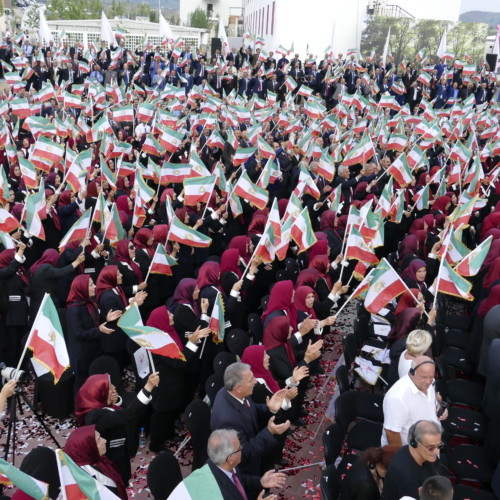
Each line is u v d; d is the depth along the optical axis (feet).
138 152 52.60
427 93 93.35
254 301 31.55
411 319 22.16
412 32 136.36
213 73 95.25
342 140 57.72
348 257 26.37
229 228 39.19
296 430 23.54
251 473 16.63
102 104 65.10
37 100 61.36
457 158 47.32
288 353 21.85
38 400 23.44
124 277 27.58
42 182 30.86
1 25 139.03
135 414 16.74
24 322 25.40
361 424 20.36
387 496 13.82
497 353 18.99
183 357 19.22
